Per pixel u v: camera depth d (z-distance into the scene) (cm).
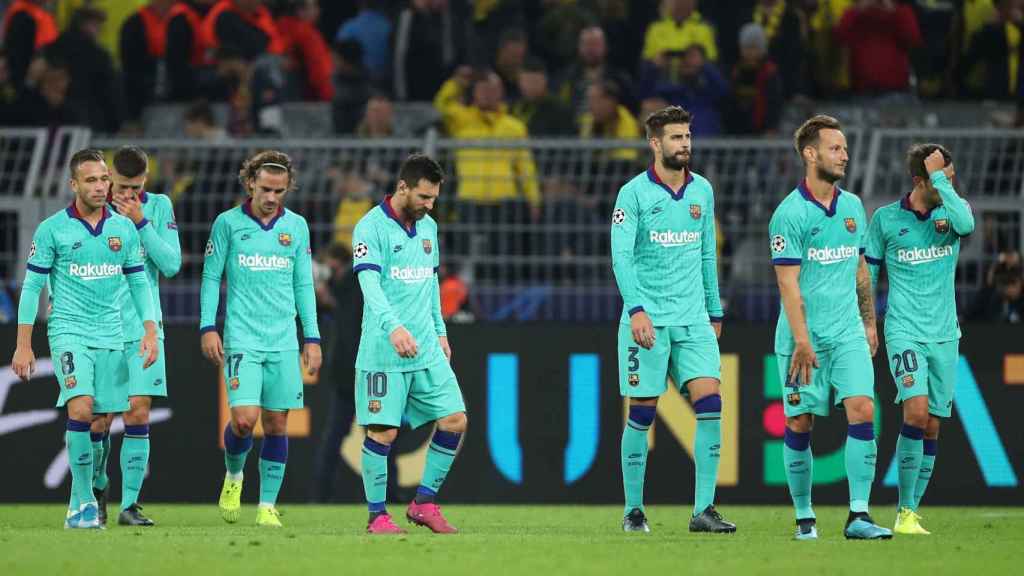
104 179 3078
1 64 5794
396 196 3002
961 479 4197
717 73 5466
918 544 2727
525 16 6228
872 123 5553
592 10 5997
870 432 2806
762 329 4216
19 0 5925
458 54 5862
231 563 2312
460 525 3375
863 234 2909
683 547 2630
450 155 4438
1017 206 4334
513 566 2286
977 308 4294
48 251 3073
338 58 5447
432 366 3008
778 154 4403
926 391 3069
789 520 3594
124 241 3117
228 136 5581
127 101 5847
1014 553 2562
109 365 3125
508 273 4447
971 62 5912
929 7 6009
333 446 4188
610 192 4484
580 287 4384
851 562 2369
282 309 3284
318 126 5669
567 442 4238
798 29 5734
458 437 3030
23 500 4244
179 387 4266
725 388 4216
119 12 6312
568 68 5762
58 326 3084
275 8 6284
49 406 4253
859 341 2830
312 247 4450
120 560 2353
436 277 3070
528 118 5294
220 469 4253
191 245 4450
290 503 4259
